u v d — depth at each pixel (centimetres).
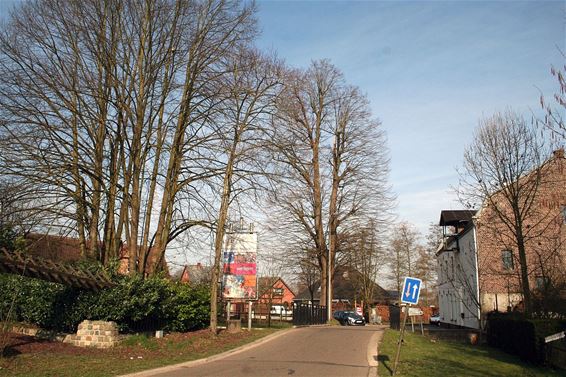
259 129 2284
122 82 2162
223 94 2233
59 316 1734
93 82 2095
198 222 2348
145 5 2175
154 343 1736
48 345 1555
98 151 2162
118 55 2161
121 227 2259
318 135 4175
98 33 2080
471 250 3447
